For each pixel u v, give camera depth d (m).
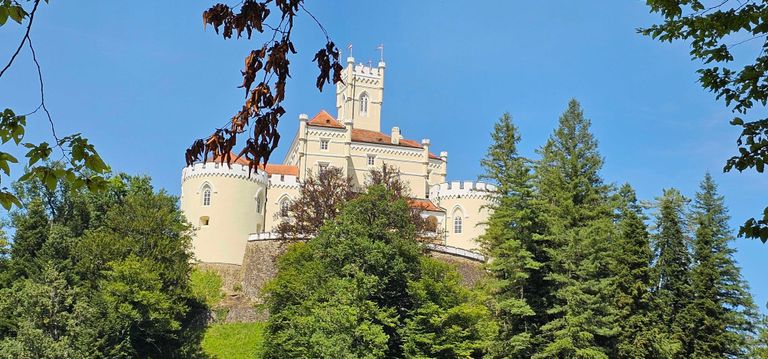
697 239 73.00
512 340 61.28
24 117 12.61
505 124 74.50
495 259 66.88
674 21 19.67
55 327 65.75
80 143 12.83
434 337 60.44
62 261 75.31
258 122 12.72
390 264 63.59
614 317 62.94
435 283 62.50
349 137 109.00
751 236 16.75
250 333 82.88
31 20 10.96
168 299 75.56
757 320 71.81
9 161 12.63
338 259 65.88
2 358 58.81
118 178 18.05
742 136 18.45
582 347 60.88
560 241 66.81
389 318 60.28
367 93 120.25
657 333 64.38
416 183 110.62
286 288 70.25
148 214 82.25
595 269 63.94
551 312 62.53
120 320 69.12
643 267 67.81
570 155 82.81
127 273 72.19
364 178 106.69
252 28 12.40
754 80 19.05
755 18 18.75
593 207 73.62
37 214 78.81
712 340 67.25
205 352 79.75
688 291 69.94
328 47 12.91
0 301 67.06
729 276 71.75
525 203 67.81
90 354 65.56
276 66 12.41
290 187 104.44
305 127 108.25
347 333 57.28
